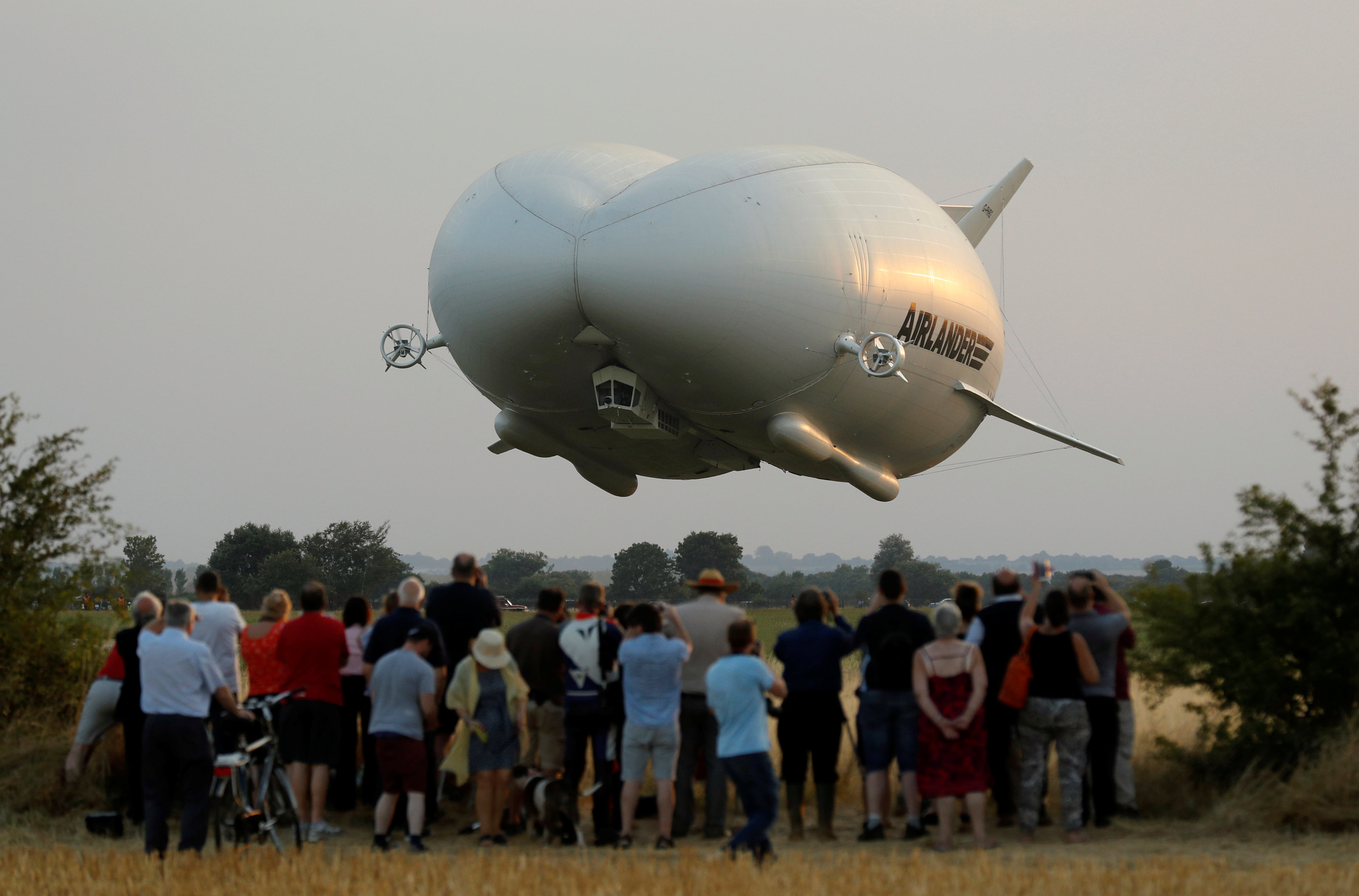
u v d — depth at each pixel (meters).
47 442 52.72
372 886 28.81
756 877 29.20
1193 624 45.19
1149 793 43.12
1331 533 44.22
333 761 39.62
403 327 81.56
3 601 49.53
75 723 49.56
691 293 68.69
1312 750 41.62
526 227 70.69
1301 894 27.92
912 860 31.28
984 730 36.34
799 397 77.12
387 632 37.94
